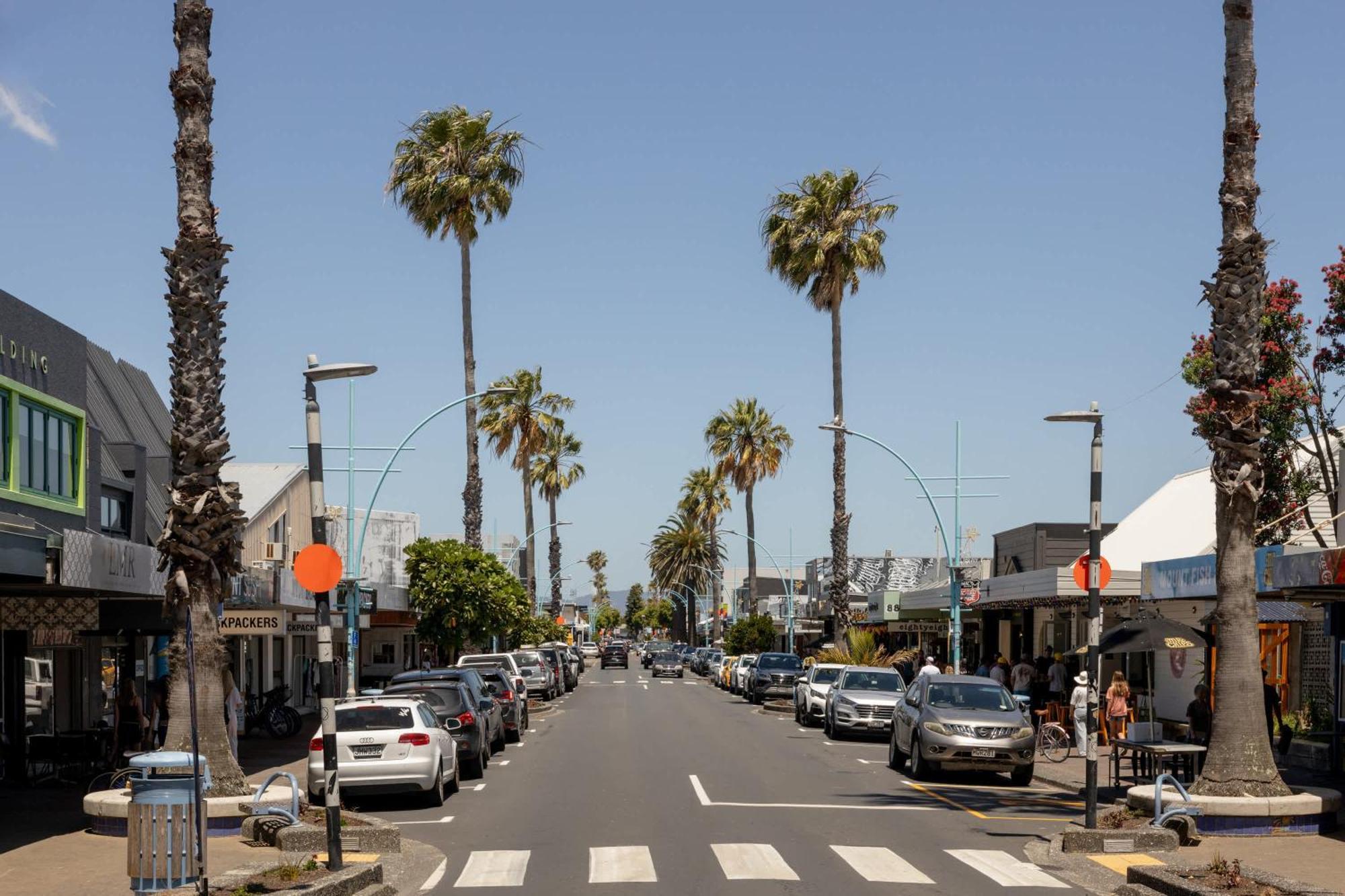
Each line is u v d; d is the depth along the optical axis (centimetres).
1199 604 3206
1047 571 3700
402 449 3444
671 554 10538
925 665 3672
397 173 4475
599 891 1240
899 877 1323
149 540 3031
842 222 4584
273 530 4178
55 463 2442
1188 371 3184
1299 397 2908
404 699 1964
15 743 2358
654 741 3241
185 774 1191
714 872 1345
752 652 7312
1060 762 2669
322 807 1758
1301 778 2322
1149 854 1502
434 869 1416
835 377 4662
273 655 4350
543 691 5147
